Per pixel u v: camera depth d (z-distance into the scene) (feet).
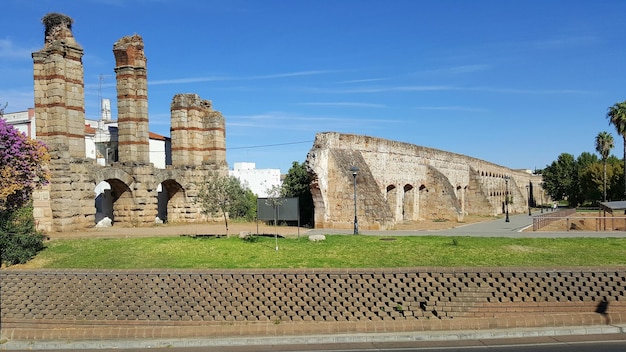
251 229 118.01
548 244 67.62
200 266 62.95
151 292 54.95
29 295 57.11
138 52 138.21
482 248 65.72
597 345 42.32
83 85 117.60
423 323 48.73
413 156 158.10
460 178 201.87
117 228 123.44
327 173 118.62
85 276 56.44
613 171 276.41
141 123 138.00
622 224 135.33
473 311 50.70
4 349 50.31
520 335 46.19
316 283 52.85
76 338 51.08
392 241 74.43
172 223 153.07
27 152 86.94
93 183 120.16
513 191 264.52
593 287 50.03
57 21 112.88
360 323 49.32
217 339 48.14
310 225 126.93
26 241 75.41
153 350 47.19
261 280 53.52
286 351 44.62
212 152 160.86
